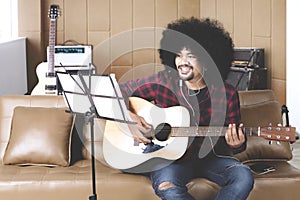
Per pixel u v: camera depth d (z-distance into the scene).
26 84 8.33
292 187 3.58
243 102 4.18
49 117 3.96
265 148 3.97
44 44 8.80
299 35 6.54
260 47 7.46
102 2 9.02
